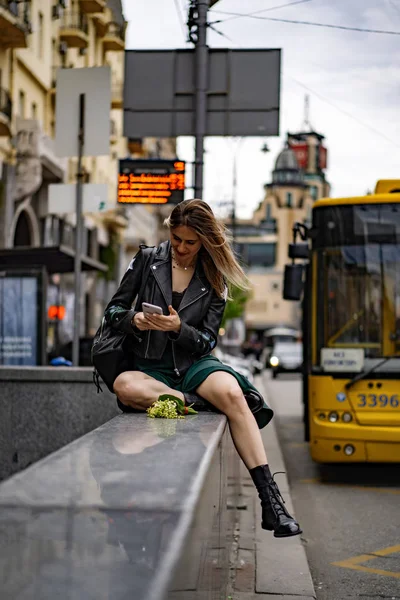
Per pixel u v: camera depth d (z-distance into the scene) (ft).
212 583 10.77
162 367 15.90
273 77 42.70
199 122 42.65
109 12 152.05
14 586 5.39
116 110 168.55
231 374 15.84
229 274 15.94
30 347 42.91
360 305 36.04
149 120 43.34
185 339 15.47
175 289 16.19
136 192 42.14
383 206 36.50
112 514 6.87
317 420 35.78
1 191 98.73
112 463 8.96
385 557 23.08
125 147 184.96
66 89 40.14
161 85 43.34
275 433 55.21
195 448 10.36
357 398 35.40
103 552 6.01
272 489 15.12
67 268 59.98
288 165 393.29
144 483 7.98
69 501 7.14
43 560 5.78
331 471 40.40
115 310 15.96
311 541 25.14
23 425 27.91
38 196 115.96
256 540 23.48
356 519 28.45
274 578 19.70
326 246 36.60
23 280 42.98
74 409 27.73
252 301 377.91
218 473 12.17
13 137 102.12
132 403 15.40
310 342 36.47
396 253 36.19
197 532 7.77
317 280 36.50
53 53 124.06
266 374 161.38
